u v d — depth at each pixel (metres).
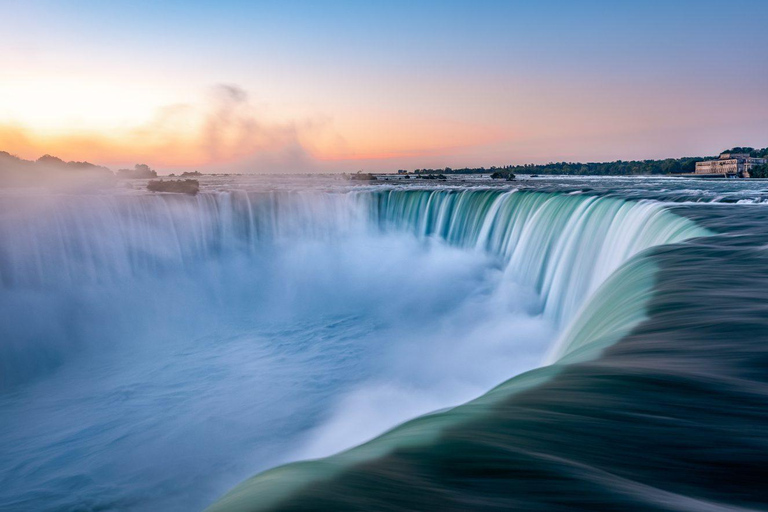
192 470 9.51
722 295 5.39
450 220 26.92
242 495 2.12
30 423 12.01
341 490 2.02
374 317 20.92
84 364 17.36
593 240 15.45
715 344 3.95
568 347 6.48
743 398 2.96
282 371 14.64
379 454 2.36
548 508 1.92
